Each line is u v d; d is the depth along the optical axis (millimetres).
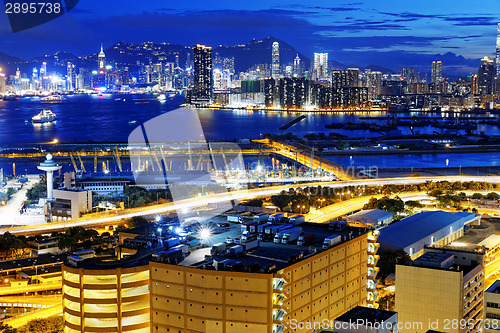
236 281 195000
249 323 195375
